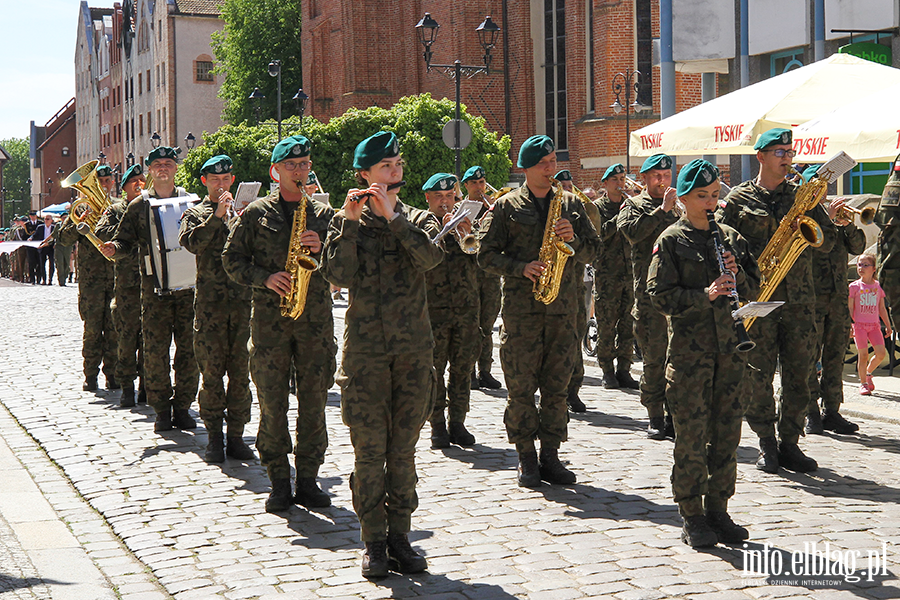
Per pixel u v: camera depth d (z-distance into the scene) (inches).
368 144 214.2
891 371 461.4
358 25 1820.9
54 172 4611.2
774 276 285.7
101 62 3878.0
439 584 205.6
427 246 211.5
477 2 1630.2
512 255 284.5
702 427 225.0
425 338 216.5
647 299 342.0
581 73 1478.8
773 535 233.0
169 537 240.5
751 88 474.3
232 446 323.0
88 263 444.8
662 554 220.7
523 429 282.2
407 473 216.1
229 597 200.5
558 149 1550.2
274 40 2226.9
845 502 261.3
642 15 1378.0
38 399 434.6
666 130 475.2
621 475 292.4
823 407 359.3
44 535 246.2
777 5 783.7
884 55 685.9
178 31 2888.8
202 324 313.7
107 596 204.4
